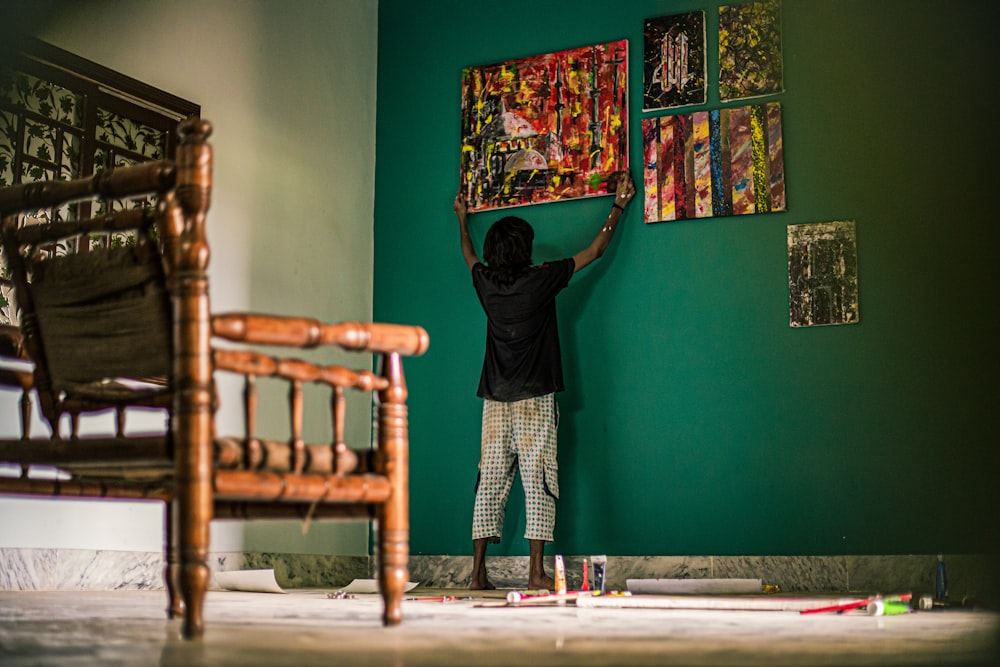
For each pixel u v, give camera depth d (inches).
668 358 221.9
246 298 222.5
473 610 138.3
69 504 185.3
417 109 256.2
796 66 219.6
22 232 112.5
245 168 225.0
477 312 241.8
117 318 101.0
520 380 211.8
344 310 247.0
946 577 179.8
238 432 216.8
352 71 256.2
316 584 234.1
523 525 228.2
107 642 86.0
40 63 183.9
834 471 207.2
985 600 170.2
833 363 209.8
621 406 224.2
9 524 175.8
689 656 75.4
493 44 249.1
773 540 209.6
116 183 99.5
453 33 254.4
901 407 204.1
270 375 96.2
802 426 210.4
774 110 219.5
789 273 214.7
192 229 91.9
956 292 203.0
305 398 235.0
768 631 101.1
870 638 92.7
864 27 215.2
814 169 215.5
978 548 196.1
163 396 101.4
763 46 222.4
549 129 238.8
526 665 68.9
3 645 83.4
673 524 217.2
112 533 192.4
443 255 247.9
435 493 239.1
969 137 205.5
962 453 199.2
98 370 103.5
